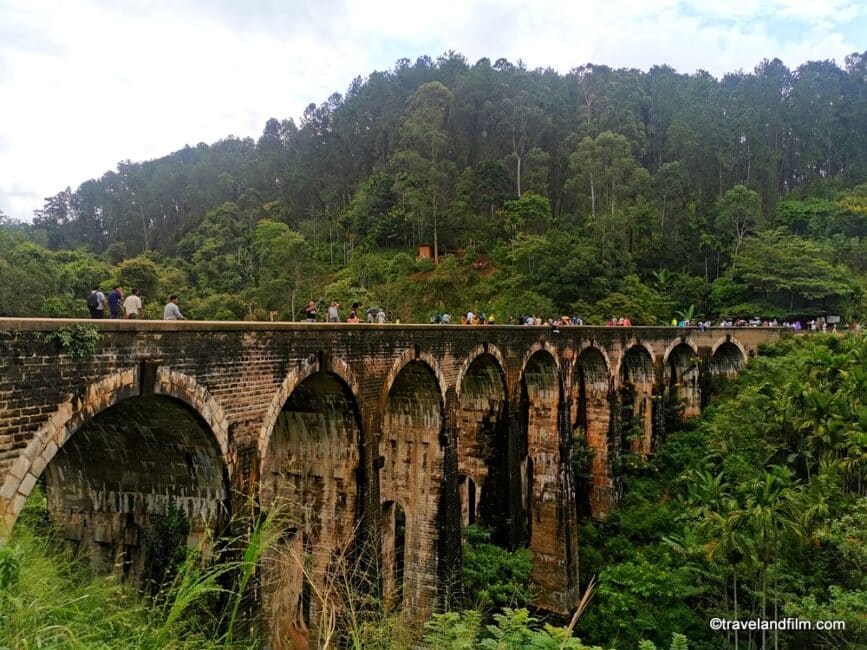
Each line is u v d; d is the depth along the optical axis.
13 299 39.19
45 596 7.00
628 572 26.84
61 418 8.73
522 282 55.81
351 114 100.62
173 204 117.62
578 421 35.53
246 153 136.75
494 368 24.67
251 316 57.66
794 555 23.66
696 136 82.44
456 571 21.39
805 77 97.94
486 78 87.31
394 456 21.39
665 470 37.72
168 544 12.40
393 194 79.06
